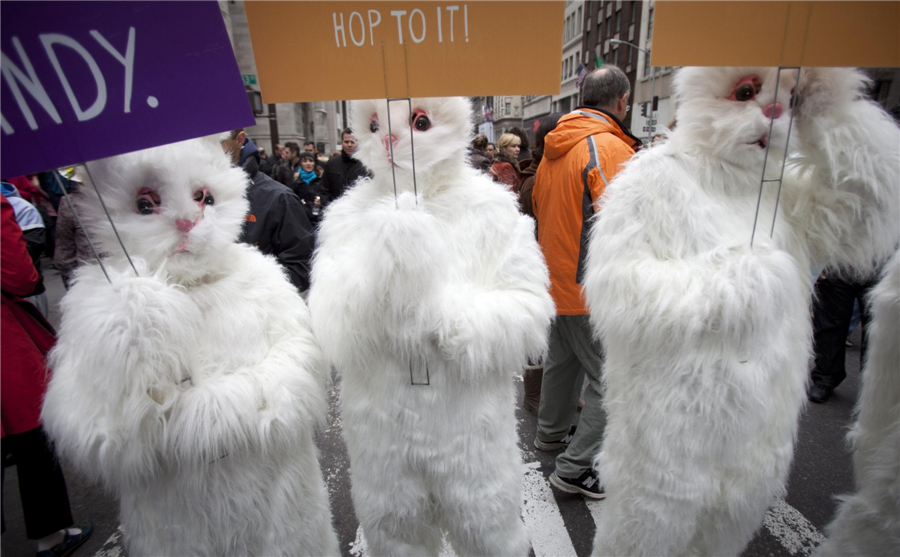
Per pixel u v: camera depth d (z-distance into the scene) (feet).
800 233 5.15
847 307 10.79
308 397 4.67
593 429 7.58
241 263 5.06
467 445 4.79
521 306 4.80
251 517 4.55
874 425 5.29
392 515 4.97
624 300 4.82
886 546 5.08
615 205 5.09
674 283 4.55
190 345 4.23
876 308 5.20
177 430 4.10
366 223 4.35
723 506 4.94
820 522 7.66
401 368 4.69
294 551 4.81
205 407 4.10
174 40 3.69
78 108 3.55
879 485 5.11
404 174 5.11
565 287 7.41
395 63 4.13
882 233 4.85
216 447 4.16
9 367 6.28
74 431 4.07
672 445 4.69
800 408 5.10
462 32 4.05
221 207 4.72
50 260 25.26
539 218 8.18
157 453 4.25
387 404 4.73
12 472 9.66
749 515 4.99
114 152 3.74
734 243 4.55
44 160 3.52
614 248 4.97
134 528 4.52
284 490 4.71
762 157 4.79
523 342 4.83
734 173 4.91
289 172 26.58
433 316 4.41
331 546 5.31
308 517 4.99
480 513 4.91
